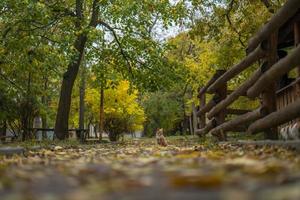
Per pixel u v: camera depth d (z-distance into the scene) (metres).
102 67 24.38
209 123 15.48
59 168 4.94
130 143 20.64
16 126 26.70
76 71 22.77
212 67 27.61
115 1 21.81
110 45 23.88
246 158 5.62
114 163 5.49
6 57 20.55
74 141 20.03
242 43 21.47
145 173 4.01
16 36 19.39
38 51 19.69
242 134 17.81
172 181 3.14
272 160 5.16
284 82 12.38
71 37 19.98
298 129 8.20
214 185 2.95
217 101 14.46
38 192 3.10
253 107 20.05
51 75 21.69
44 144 15.40
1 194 3.08
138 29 23.23
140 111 35.66
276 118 8.62
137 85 24.20
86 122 44.66
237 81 21.58
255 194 2.44
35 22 19.64
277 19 8.47
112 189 3.01
